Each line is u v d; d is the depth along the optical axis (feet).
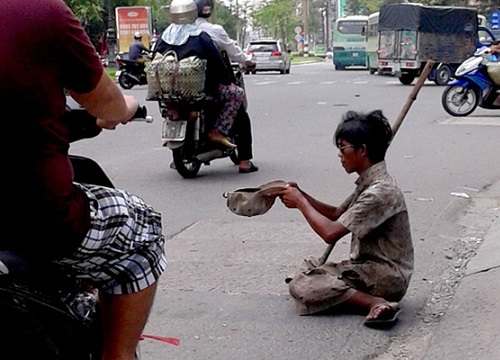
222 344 14.21
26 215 7.62
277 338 14.43
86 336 8.39
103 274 8.46
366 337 14.42
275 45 117.39
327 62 188.65
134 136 41.65
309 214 14.49
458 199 25.09
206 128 28.53
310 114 51.96
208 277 17.84
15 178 7.52
